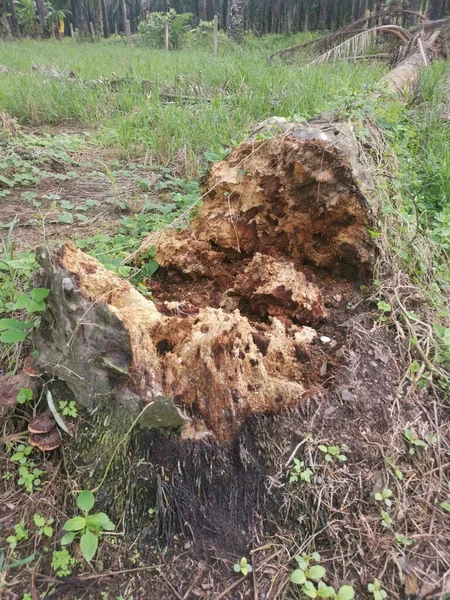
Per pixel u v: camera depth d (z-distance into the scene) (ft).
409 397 7.07
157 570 5.50
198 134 17.12
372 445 6.46
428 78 22.81
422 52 28.71
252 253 9.35
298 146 8.31
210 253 9.23
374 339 7.66
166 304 7.32
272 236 9.11
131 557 5.59
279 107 18.43
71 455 6.22
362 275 8.74
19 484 6.20
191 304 8.13
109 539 5.68
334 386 6.86
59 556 5.51
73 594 5.31
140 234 11.17
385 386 7.10
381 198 9.24
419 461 6.51
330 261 8.88
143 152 17.44
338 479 6.14
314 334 7.61
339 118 11.33
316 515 5.90
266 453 6.13
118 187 14.56
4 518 5.92
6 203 13.24
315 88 19.62
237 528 5.81
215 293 9.09
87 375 6.04
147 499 5.83
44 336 6.45
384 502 6.03
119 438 5.97
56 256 6.13
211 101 20.88
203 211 9.57
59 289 5.97
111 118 21.71
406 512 6.00
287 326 7.73
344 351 7.34
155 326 6.54
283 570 5.55
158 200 13.58
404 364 7.47
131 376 5.96
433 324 7.78
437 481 6.36
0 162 15.42
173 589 5.37
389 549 5.69
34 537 5.76
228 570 5.54
